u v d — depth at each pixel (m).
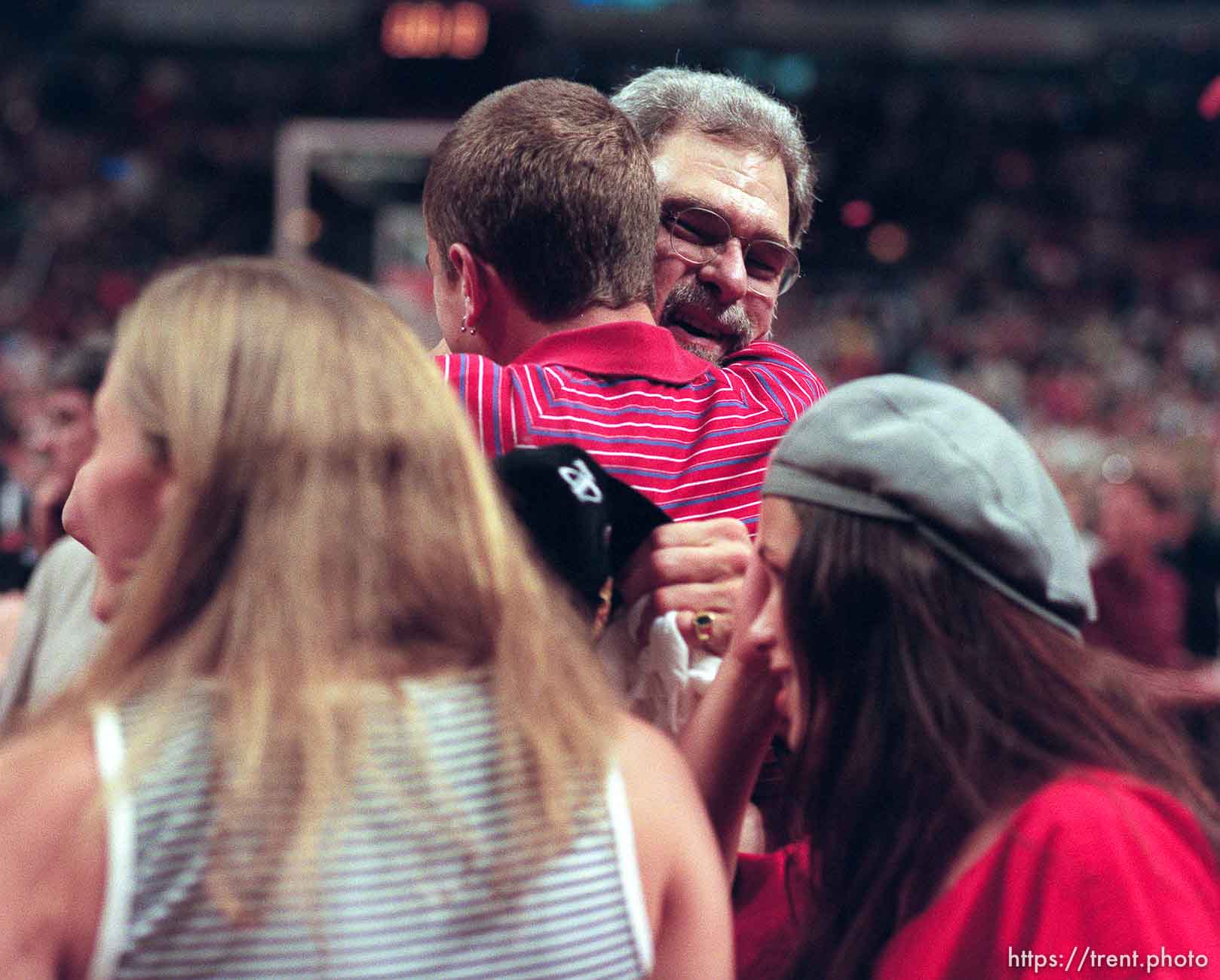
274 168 18.17
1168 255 18.31
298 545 0.83
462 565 0.86
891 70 19.36
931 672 0.97
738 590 1.17
